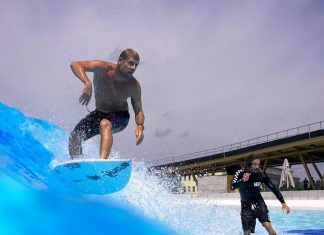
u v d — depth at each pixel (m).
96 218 4.37
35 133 5.30
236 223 7.97
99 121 5.11
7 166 3.91
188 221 6.68
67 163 4.26
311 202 19.61
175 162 47.44
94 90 5.12
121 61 4.95
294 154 34.66
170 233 5.41
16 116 5.05
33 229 3.43
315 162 37.66
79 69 4.63
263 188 32.25
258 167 6.35
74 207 4.18
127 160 4.38
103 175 4.37
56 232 3.61
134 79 5.17
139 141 5.20
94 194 4.60
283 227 9.61
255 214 6.25
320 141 30.34
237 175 6.38
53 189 4.21
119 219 4.77
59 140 5.72
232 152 39.47
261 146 35.97
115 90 5.04
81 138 5.29
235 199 25.64
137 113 5.31
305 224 10.47
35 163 4.45
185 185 49.16
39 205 3.75
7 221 3.30
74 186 4.45
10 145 4.32
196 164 44.34
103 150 4.84
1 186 3.59
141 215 5.51
